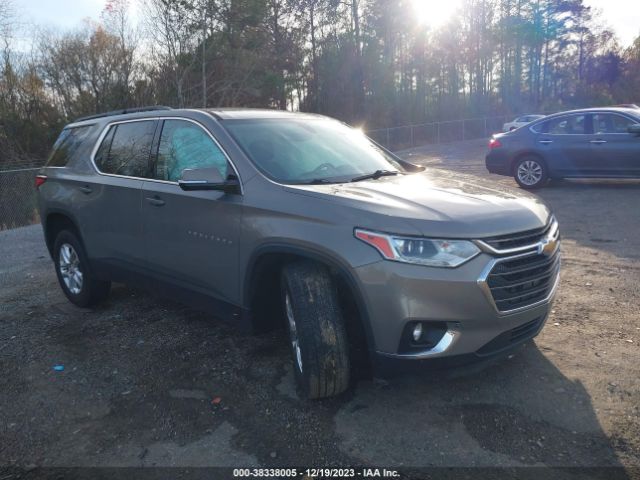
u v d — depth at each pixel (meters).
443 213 3.12
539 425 3.12
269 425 3.24
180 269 4.24
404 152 28.39
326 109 36.81
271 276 3.71
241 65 25.38
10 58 23.16
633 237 7.11
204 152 4.12
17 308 5.64
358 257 3.06
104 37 23.38
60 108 23.84
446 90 50.34
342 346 3.23
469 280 2.97
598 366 3.74
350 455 2.93
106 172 4.96
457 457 2.88
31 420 3.44
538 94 60.09
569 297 5.07
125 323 5.01
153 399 3.61
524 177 11.44
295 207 3.39
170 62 23.44
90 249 5.14
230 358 4.16
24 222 12.33
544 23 56.78
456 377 3.69
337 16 35.38
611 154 10.38
